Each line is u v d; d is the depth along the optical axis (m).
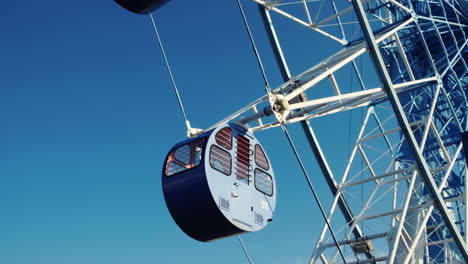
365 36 21.94
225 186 15.47
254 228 16.23
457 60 32.62
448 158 29.14
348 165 30.11
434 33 34.41
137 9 16.97
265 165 17.86
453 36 32.97
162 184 15.69
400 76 33.16
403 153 32.47
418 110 33.66
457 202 32.09
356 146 30.69
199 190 14.94
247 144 17.25
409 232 30.06
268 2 31.98
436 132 29.38
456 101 34.16
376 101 32.75
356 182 28.38
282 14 31.53
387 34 26.45
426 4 32.31
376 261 24.56
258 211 16.64
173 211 15.52
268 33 33.97
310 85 19.41
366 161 31.67
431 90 34.16
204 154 15.16
